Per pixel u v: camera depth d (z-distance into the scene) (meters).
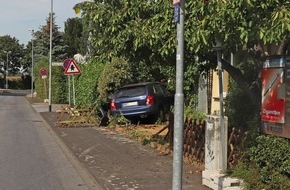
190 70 9.80
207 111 14.96
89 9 8.98
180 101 4.45
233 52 7.23
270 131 6.04
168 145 11.20
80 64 27.61
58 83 36.94
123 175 8.26
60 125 17.72
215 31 5.73
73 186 7.98
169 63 9.33
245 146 7.09
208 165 7.05
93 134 14.88
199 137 9.03
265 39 5.19
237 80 7.55
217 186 6.55
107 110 19.25
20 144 13.24
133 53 9.06
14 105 36.91
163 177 8.00
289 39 5.32
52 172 9.17
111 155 10.55
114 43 8.74
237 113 8.32
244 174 6.35
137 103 16.94
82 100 26.08
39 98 49.31
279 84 5.82
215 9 5.46
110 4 8.89
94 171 8.73
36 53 77.44
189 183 7.31
